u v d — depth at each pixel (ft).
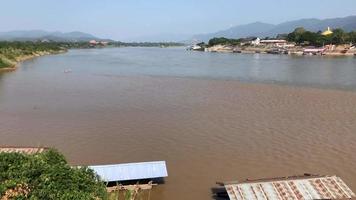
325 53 571.28
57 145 121.90
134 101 184.55
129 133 133.28
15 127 141.69
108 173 91.76
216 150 116.78
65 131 136.05
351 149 116.37
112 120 149.69
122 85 238.27
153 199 87.10
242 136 129.39
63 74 306.35
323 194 79.36
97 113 160.97
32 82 256.93
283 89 213.87
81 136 130.31
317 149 116.78
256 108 167.53
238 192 79.82
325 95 194.08
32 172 52.70
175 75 297.33
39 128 140.05
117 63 436.35
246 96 194.90
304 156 111.55
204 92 208.74
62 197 50.80
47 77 285.64
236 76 287.28
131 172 93.04
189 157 111.55
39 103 182.50
